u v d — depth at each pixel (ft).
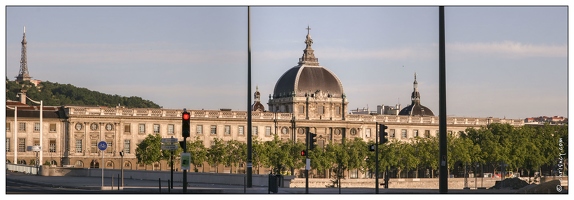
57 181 407.23
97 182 398.83
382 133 300.20
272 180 292.81
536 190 306.55
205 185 375.25
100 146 336.49
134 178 467.93
